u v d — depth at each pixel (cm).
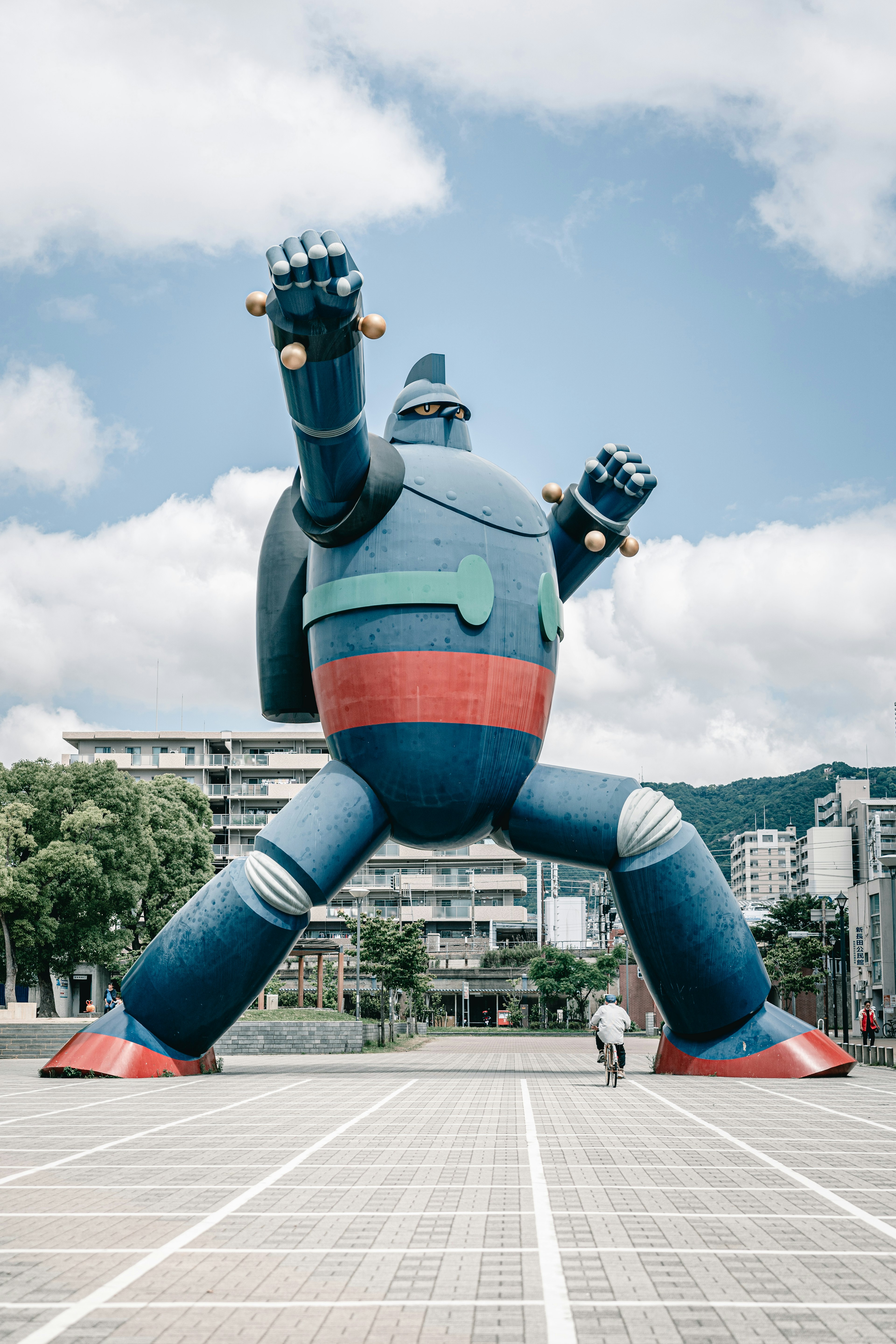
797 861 16400
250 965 2338
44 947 4819
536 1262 782
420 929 5738
